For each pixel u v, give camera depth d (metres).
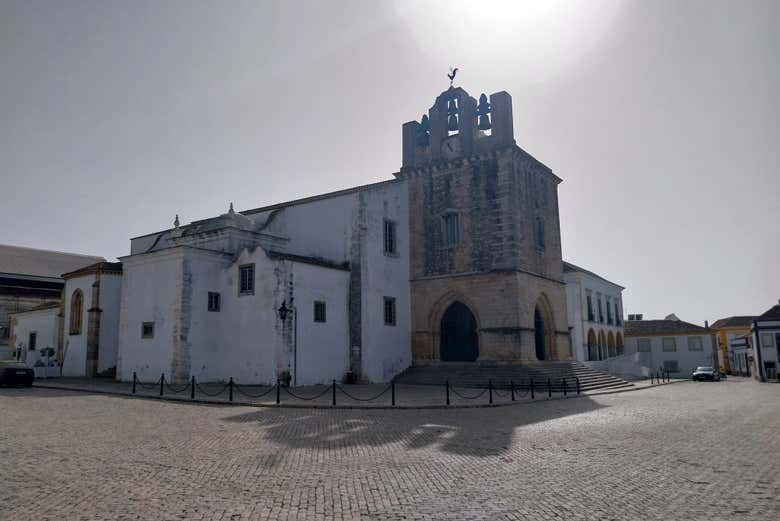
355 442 12.04
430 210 33.91
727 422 16.05
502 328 30.08
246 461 9.97
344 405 18.81
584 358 46.78
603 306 54.72
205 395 21.78
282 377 25.66
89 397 21.48
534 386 26.78
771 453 11.09
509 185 31.02
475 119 34.34
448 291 32.38
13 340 43.12
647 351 65.81
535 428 14.43
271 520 6.70
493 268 30.91
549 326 33.81
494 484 8.45
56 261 58.03
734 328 74.06
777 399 25.16
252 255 27.73
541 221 34.25
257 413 17.03
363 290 29.83
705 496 7.83
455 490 8.09
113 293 35.09
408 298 33.78
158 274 28.02
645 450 11.33
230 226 29.27
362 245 30.22
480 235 31.70
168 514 6.91
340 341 29.17
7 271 51.69
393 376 31.45
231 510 7.08
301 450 11.05
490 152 31.80
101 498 7.61
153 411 17.23
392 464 9.80
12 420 15.05
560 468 9.56
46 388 26.03
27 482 8.45
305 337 27.05
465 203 32.53
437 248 33.28
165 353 26.94
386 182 32.88
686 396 26.84
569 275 47.41
